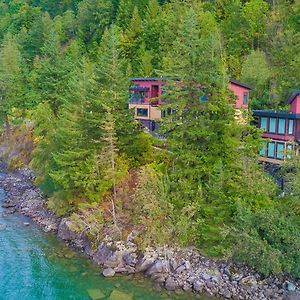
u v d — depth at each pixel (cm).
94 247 3766
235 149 3688
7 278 3384
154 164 4097
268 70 6000
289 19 6969
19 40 11556
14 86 7950
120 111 4266
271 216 3131
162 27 8138
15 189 5778
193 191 3603
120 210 3922
